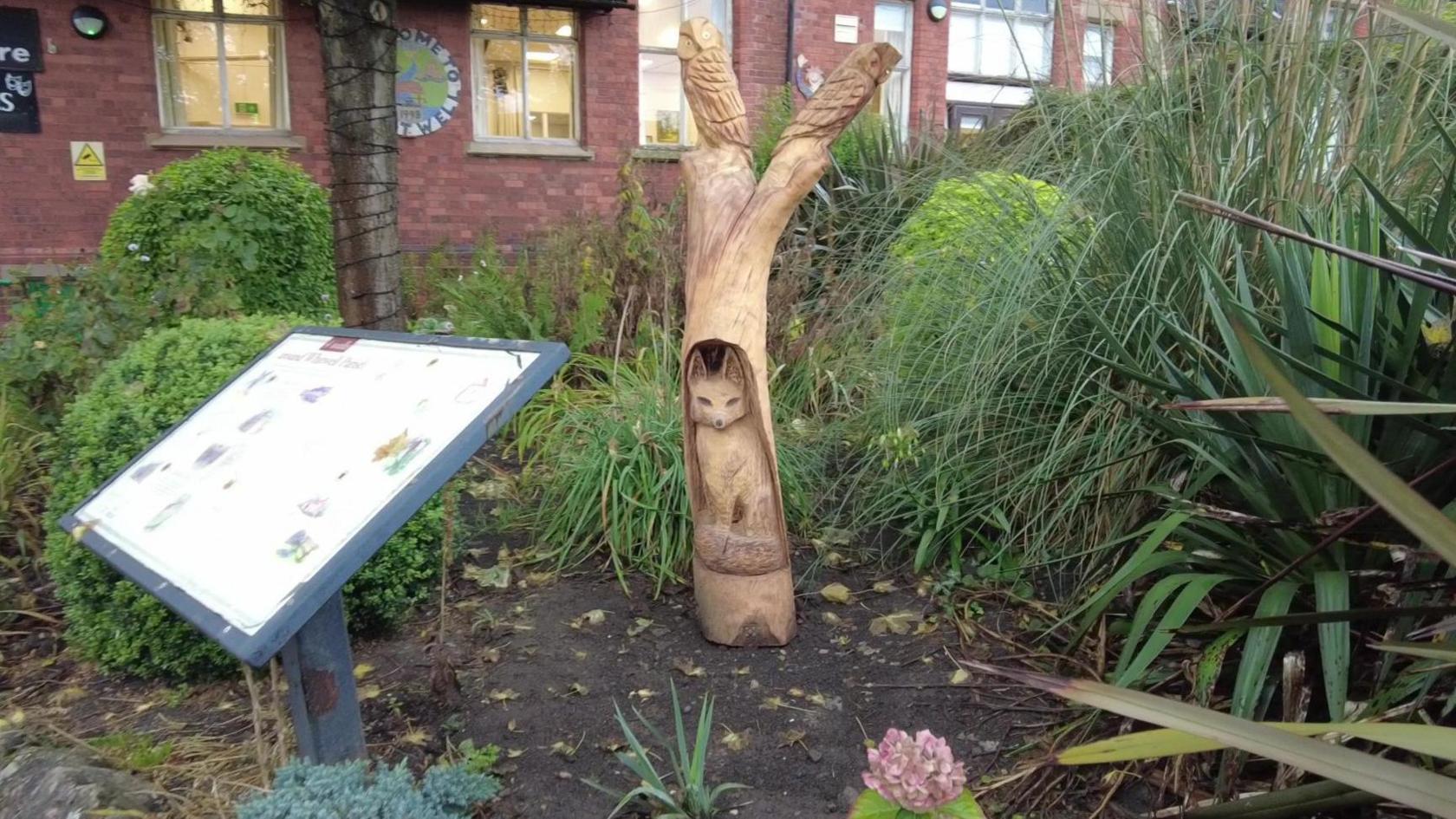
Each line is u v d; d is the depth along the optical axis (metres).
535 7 10.13
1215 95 3.70
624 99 10.69
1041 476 3.47
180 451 2.34
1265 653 2.32
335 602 2.11
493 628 3.28
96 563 2.91
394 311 5.28
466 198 10.24
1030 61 5.36
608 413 4.17
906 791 1.75
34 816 2.28
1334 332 2.66
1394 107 3.57
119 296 4.32
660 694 2.88
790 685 2.94
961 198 4.52
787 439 4.30
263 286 6.45
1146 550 2.69
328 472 1.99
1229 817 2.01
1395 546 2.24
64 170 8.77
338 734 2.14
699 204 2.97
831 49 11.37
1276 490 2.59
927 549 3.70
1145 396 3.30
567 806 2.37
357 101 4.99
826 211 6.57
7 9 8.39
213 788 2.41
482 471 4.53
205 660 2.99
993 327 3.65
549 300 5.47
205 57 9.33
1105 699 1.64
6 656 3.20
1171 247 3.31
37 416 4.02
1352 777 1.42
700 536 3.14
